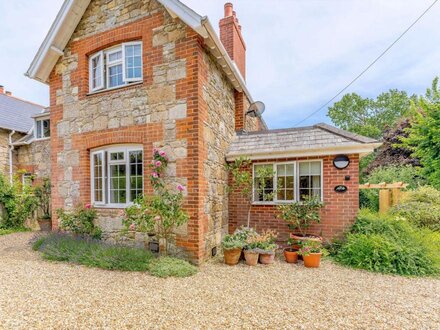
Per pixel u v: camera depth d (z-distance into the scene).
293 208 7.11
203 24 5.71
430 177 11.62
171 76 6.48
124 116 7.07
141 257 5.74
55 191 8.32
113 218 7.16
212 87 7.22
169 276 5.18
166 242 6.20
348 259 6.14
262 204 8.06
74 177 7.90
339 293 4.43
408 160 15.47
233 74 8.31
